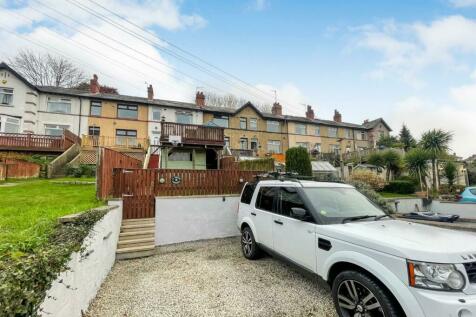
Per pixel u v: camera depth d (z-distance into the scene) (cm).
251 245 512
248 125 2877
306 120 3186
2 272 167
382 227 305
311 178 527
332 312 318
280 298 356
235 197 801
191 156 1719
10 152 1622
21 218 402
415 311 208
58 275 220
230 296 363
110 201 604
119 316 309
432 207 1145
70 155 1745
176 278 431
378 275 239
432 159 1597
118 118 2295
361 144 3516
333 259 293
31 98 1991
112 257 494
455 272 212
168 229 698
